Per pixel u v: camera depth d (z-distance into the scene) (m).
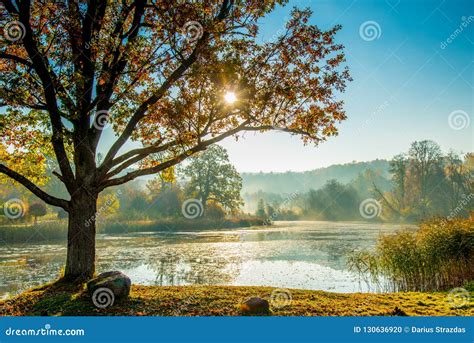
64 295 9.17
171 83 11.35
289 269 16.91
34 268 18.02
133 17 12.23
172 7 10.54
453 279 12.48
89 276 10.89
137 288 10.43
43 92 11.46
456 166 60.47
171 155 13.94
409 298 9.41
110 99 12.76
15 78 10.99
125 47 11.07
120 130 14.01
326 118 11.99
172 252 23.61
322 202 89.06
